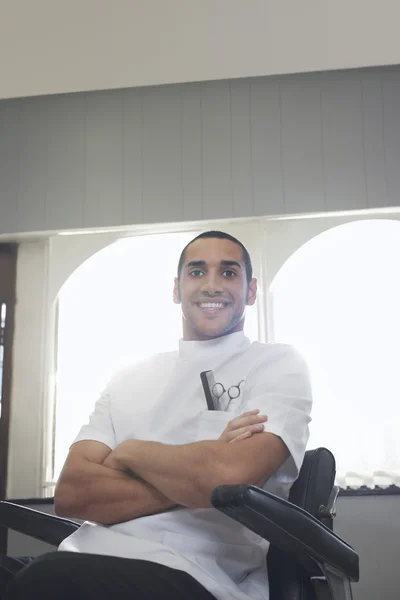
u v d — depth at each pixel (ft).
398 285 10.58
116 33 8.35
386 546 9.50
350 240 10.91
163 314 11.00
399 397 10.11
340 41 8.61
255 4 7.84
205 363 6.23
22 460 10.73
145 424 5.96
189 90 11.69
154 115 11.71
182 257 8.05
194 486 5.12
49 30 8.27
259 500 4.15
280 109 11.44
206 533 5.16
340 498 9.71
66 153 11.80
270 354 6.20
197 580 4.51
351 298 10.61
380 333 10.40
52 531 5.52
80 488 5.49
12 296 11.42
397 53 8.84
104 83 9.44
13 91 9.64
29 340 11.19
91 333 11.09
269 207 11.14
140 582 4.25
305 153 11.25
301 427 5.51
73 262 11.44
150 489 5.34
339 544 4.50
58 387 10.93
